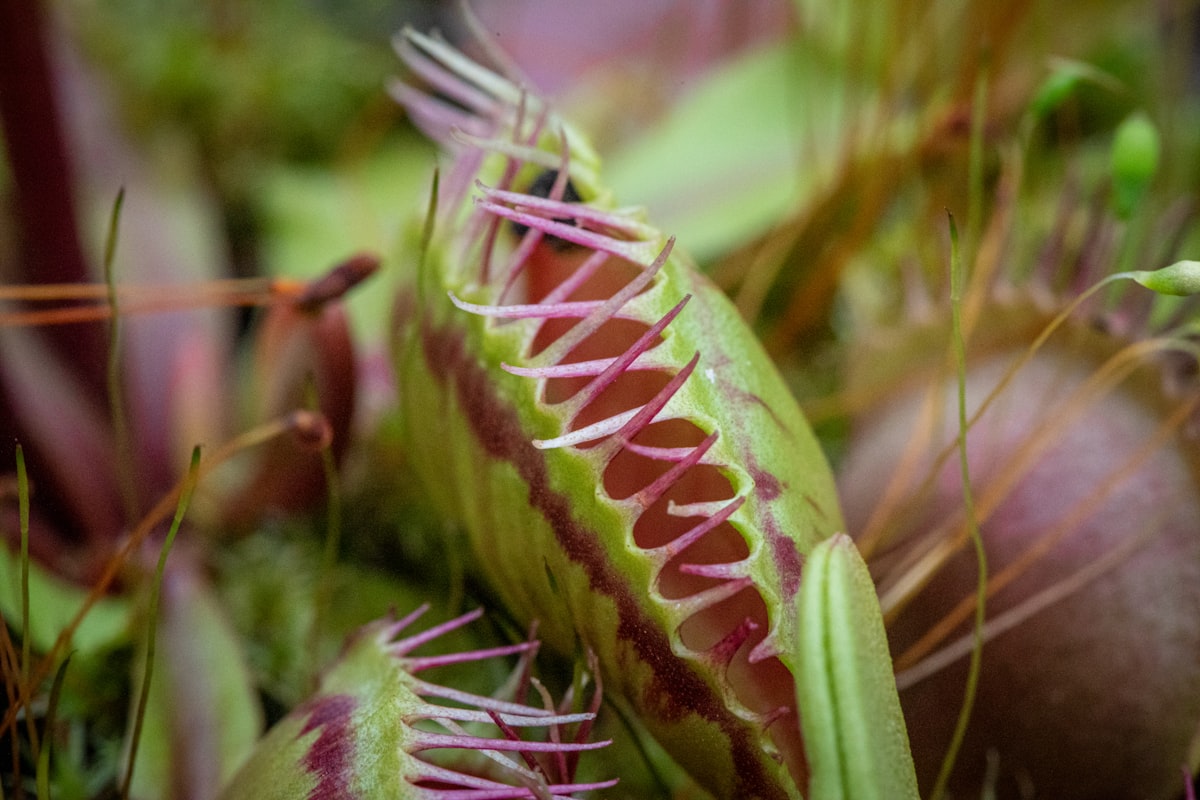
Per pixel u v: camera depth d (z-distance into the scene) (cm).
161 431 11
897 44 12
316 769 7
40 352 11
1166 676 8
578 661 7
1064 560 8
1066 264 9
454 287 7
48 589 10
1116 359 8
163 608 9
